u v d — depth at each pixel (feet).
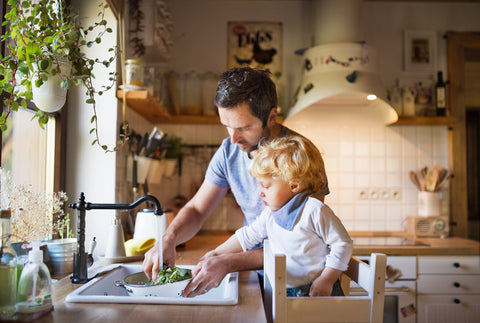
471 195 15.42
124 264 4.93
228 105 4.10
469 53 10.68
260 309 3.23
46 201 4.82
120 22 6.47
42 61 3.64
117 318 2.98
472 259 7.99
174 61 10.02
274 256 3.19
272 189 3.99
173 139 9.12
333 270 3.60
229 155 4.88
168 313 3.12
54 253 4.80
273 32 10.10
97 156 6.26
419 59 10.14
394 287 7.86
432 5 10.25
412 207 9.99
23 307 2.98
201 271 3.85
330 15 8.66
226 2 10.14
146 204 8.24
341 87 7.63
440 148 10.11
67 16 4.19
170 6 9.24
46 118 4.09
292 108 8.45
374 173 9.99
